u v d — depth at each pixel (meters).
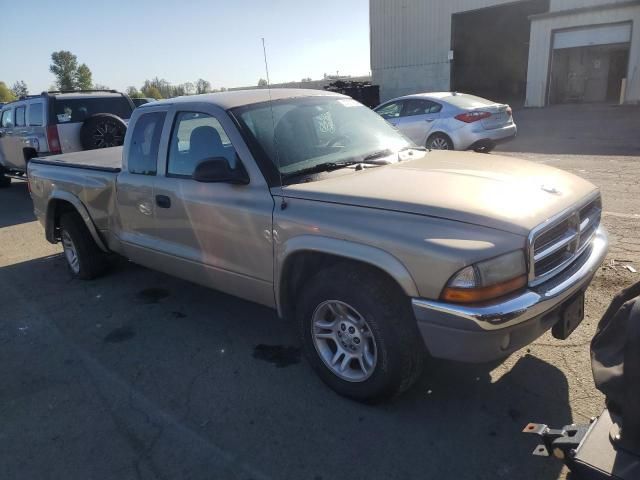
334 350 3.26
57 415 3.24
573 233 2.93
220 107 3.68
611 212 6.41
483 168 3.43
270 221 3.25
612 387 2.05
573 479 2.24
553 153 11.53
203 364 3.73
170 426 3.07
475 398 3.13
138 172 4.38
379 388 2.96
